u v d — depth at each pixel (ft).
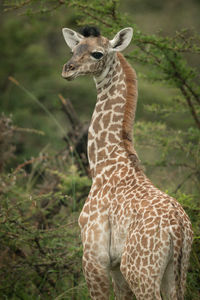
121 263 35.73
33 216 54.90
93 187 40.91
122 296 40.73
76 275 47.55
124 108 42.09
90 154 42.63
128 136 41.37
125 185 39.06
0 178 51.85
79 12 58.23
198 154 57.82
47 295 48.62
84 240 39.29
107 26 58.13
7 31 118.42
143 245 34.09
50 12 59.21
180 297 34.53
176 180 58.03
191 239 35.37
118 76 42.80
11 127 58.03
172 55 55.88
